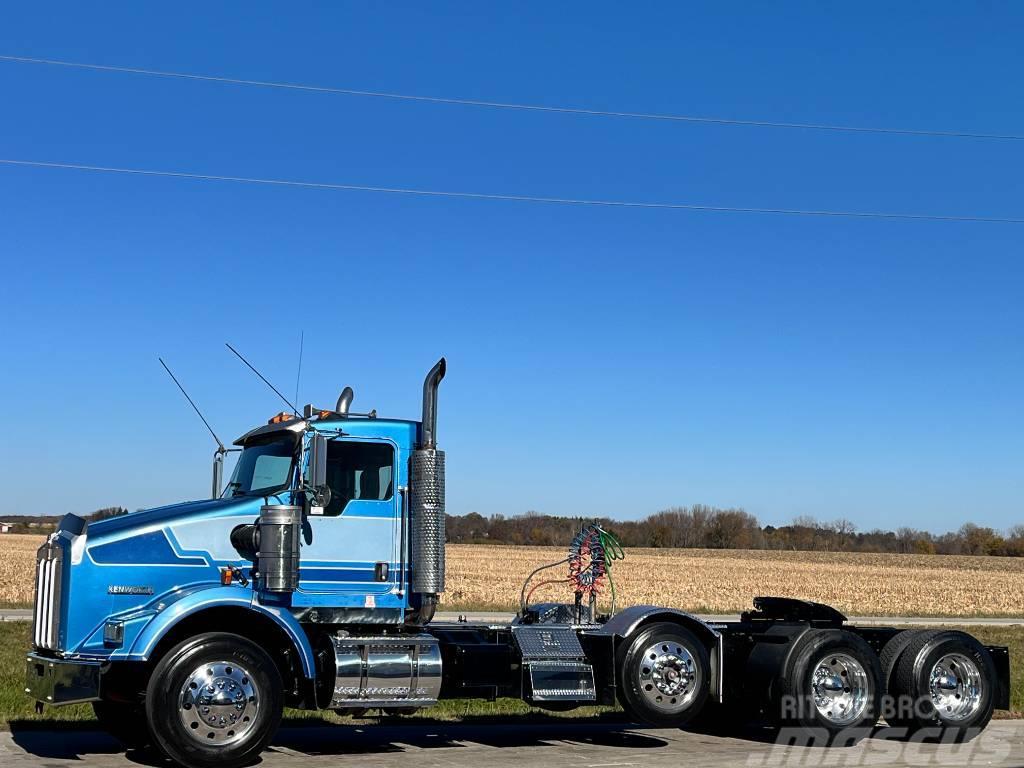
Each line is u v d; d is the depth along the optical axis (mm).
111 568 10461
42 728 12180
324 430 11156
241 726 9992
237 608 10492
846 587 57469
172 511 10859
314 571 10984
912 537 143250
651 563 82312
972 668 13008
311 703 10766
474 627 11859
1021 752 12039
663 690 11859
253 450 11516
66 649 10219
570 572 13359
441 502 11359
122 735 11281
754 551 123312
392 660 10797
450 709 14516
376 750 11328
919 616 40500
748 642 12594
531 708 14875
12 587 35062
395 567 11281
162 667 9828
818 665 12273
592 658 11945
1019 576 79625
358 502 11219
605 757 11047
